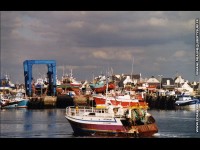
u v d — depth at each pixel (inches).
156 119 3956.7
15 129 3129.9
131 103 3380.9
